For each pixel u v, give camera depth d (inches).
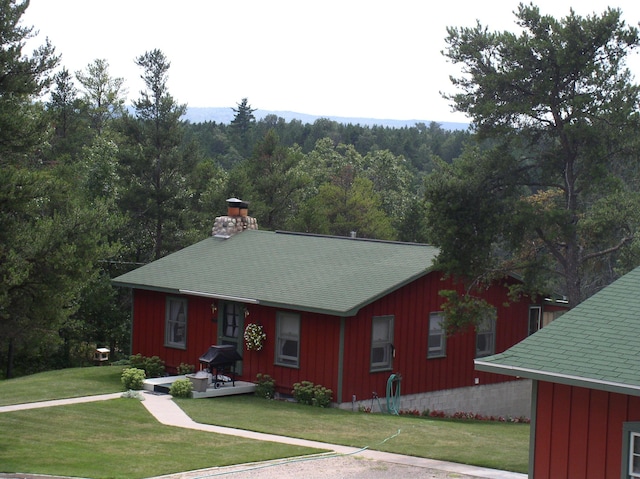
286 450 719.1
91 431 782.5
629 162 1048.2
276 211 2155.5
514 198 1026.7
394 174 3053.6
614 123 971.3
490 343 1138.7
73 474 618.2
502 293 1143.0
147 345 1172.5
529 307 1186.6
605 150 994.7
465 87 1052.5
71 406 901.2
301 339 998.4
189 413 877.8
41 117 885.2
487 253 1007.6
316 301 970.7
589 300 634.2
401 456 710.5
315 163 3253.0
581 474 562.3
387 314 1005.2
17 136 860.6
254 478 620.7
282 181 2161.7
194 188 1973.4
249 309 1050.1
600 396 555.5
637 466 538.9
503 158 1022.4
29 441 733.3
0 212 807.1
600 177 986.7
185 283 1120.2
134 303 1192.2
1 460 652.7
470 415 1091.9
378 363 1005.2
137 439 751.1
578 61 979.3
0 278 786.2
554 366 552.4
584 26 986.7
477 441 799.7
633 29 987.9
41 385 1039.6
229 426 821.9
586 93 991.0
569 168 1036.5
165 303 1151.0
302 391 978.1
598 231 1018.7
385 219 2381.9
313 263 1107.9
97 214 870.4
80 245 842.8
